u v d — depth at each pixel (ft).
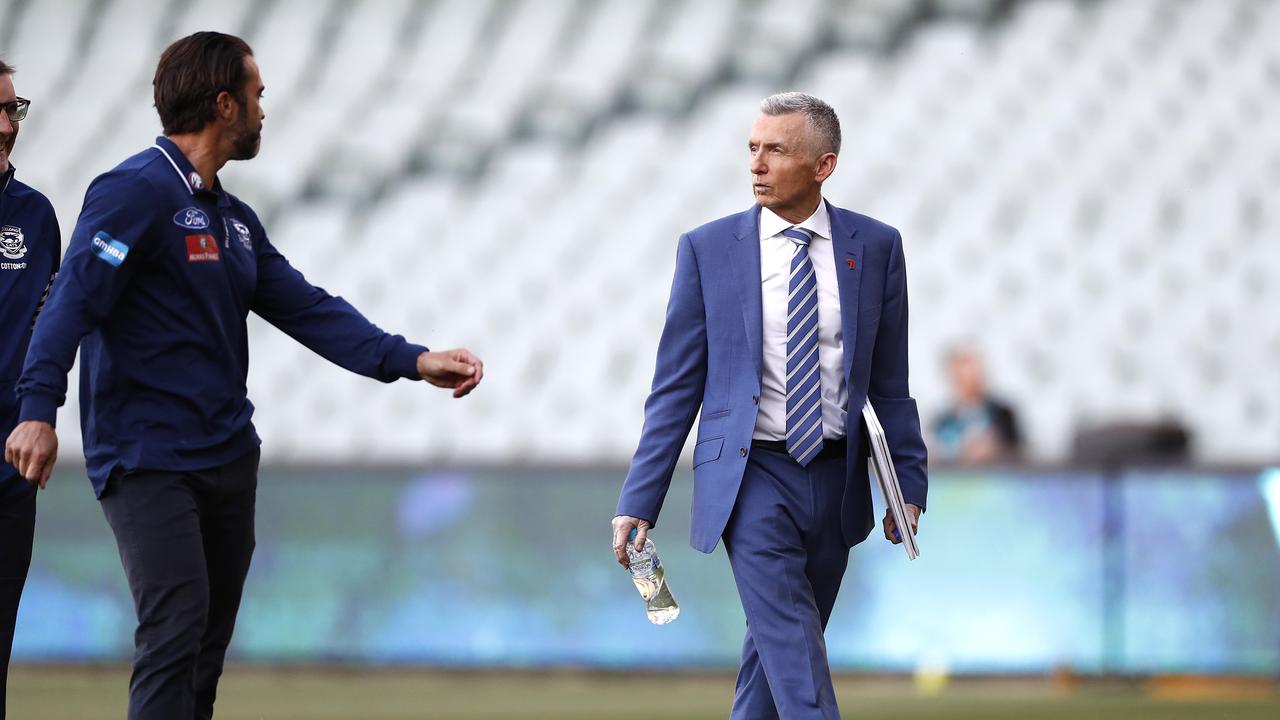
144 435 33.55
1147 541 68.69
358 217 119.96
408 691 67.36
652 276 117.80
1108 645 68.64
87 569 73.72
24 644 73.61
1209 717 58.70
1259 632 67.97
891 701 63.62
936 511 69.97
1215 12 120.98
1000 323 117.70
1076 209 119.24
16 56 119.65
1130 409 116.57
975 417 96.43
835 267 35.50
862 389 35.42
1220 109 120.37
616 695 65.98
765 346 35.14
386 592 73.20
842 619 70.08
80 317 32.12
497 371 116.78
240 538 35.73
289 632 73.46
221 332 34.37
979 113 120.16
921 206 119.44
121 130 118.93
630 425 115.24
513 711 60.85
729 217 36.24
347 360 37.40
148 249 33.32
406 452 113.50
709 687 68.64
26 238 36.17
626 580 71.61
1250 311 117.60
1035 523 69.36
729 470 34.81
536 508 72.54
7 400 35.50
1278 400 116.47
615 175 119.55
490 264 118.83
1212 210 119.34
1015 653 69.10
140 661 32.94
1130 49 120.67
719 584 70.90
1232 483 68.33
